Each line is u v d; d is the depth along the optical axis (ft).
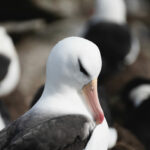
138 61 47.39
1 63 39.91
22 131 19.42
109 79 44.24
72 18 53.98
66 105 20.81
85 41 20.70
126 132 31.83
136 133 34.17
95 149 20.03
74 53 20.38
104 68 43.60
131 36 46.83
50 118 20.11
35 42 50.11
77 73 20.62
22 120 20.12
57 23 52.90
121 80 44.27
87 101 21.40
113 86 43.65
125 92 37.40
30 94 41.98
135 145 30.71
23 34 50.72
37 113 20.38
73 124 19.92
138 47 49.21
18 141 18.75
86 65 20.38
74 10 54.08
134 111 35.17
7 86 40.70
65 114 20.43
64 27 52.75
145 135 33.94
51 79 20.98
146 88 36.68
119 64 44.57
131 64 46.47
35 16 51.57
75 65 20.45
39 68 46.24
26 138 18.92
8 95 41.09
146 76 45.47
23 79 43.91
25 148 18.65
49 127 19.52
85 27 48.52
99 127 20.45
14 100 40.45
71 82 20.89
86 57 20.38
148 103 34.81
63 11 52.90
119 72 44.80
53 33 51.93
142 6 67.72
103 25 45.73
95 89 21.25
